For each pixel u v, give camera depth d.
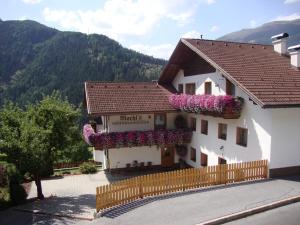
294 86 18.17
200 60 23.86
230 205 13.63
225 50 22.80
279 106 16.05
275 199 13.98
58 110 19.75
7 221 15.30
